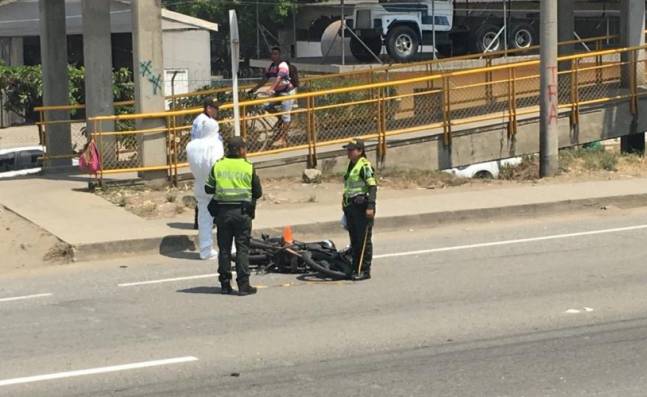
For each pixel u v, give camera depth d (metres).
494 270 12.07
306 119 19.06
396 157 19.67
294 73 19.94
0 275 12.60
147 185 17.70
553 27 18.92
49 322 9.85
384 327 9.38
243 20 58.56
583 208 16.73
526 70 26.61
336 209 15.98
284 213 15.61
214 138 13.15
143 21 17.59
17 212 15.57
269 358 8.38
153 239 13.71
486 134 20.41
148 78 17.72
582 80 24.19
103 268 12.79
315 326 9.47
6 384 7.75
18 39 47.75
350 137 19.69
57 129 21.17
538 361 8.17
